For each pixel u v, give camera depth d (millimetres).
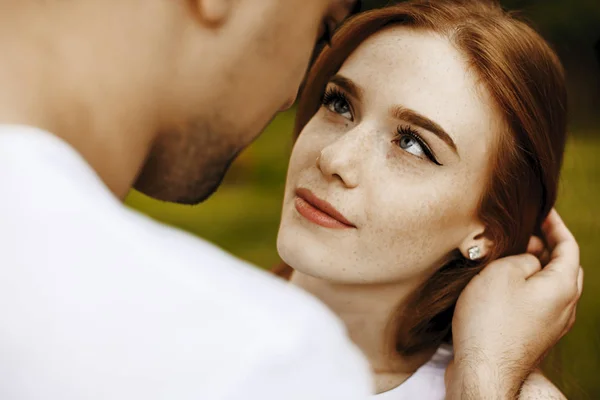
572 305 1622
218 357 576
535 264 1643
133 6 750
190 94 805
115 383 568
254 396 570
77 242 620
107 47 744
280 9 807
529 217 1718
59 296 594
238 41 799
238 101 835
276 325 603
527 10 1905
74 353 576
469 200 1593
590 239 4219
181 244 667
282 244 1550
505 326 1531
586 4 7730
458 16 1594
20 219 624
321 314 650
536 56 1641
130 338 582
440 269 1673
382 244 1531
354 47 1696
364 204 1513
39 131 681
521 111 1602
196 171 883
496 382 1487
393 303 1657
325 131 1590
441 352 1742
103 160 767
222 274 641
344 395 626
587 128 7027
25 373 574
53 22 731
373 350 1684
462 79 1542
